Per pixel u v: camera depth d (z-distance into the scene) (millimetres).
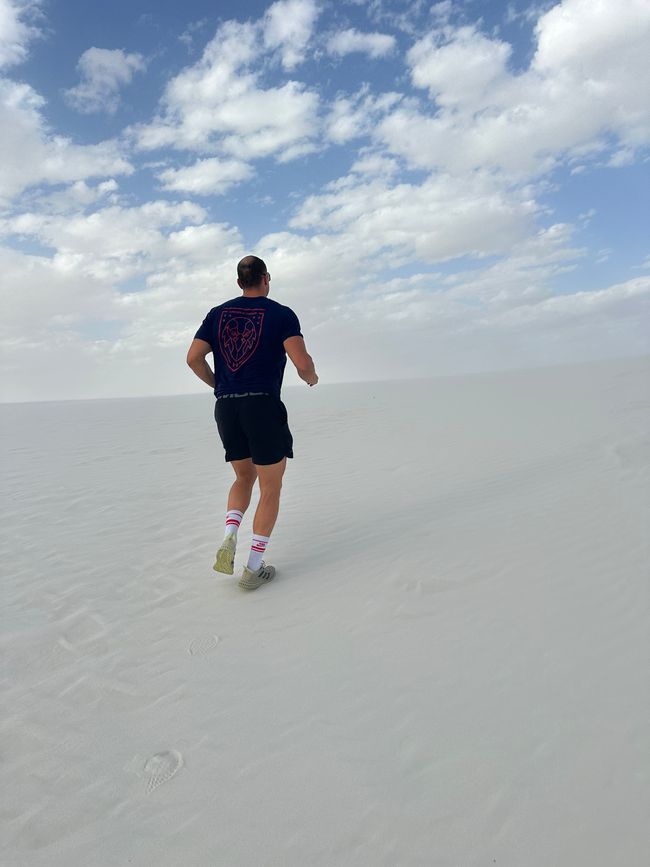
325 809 1772
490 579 3225
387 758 1958
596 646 2449
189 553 4371
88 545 4672
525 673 2330
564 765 1828
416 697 2268
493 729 2033
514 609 2855
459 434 8750
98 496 6316
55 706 2471
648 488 4363
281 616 3131
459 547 3754
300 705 2311
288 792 1858
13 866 1679
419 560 3633
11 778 2051
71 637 3107
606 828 1588
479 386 18344
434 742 2006
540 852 1542
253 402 3590
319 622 3000
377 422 11242
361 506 5148
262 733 2166
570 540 3596
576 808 1665
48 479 7281
